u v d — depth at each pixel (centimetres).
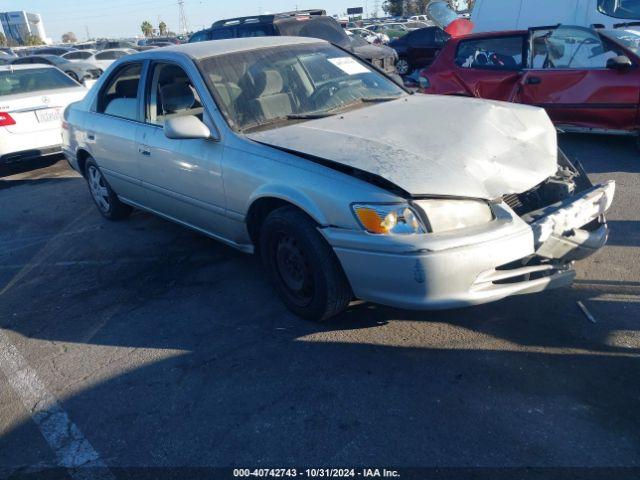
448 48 823
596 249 355
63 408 302
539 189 349
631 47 666
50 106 793
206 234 442
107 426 285
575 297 360
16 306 423
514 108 398
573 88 689
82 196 694
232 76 410
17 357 355
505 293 306
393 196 293
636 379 283
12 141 765
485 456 243
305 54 454
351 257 305
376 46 1448
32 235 572
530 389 281
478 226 300
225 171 372
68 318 397
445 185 297
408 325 345
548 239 314
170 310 393
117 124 492
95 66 2109
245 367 320
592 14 900
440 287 290
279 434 267
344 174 313
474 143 338
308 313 350
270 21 1074
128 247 516
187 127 372
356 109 410
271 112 399
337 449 255
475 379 292
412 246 285
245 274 437
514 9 994
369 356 318
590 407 266
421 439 256
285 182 332
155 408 294
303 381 303
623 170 614
